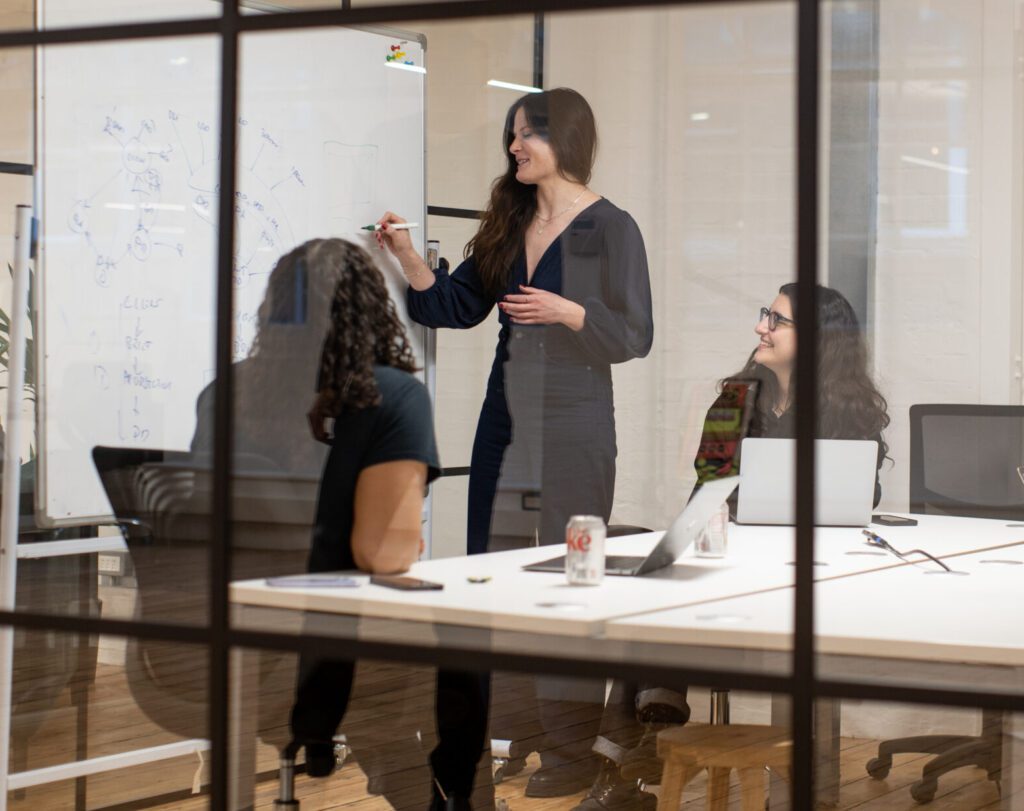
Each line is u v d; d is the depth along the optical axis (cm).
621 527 264
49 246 261
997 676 164
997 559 259
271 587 186
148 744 292
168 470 218
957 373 387
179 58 256
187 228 263
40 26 254
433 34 289
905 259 389
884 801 309
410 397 194
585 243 288
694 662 164
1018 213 379
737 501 272
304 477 189
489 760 241
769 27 290
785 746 228
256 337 191
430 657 172
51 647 280
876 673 163
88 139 260
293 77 266
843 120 389
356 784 279
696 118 302
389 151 284
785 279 308
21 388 262
